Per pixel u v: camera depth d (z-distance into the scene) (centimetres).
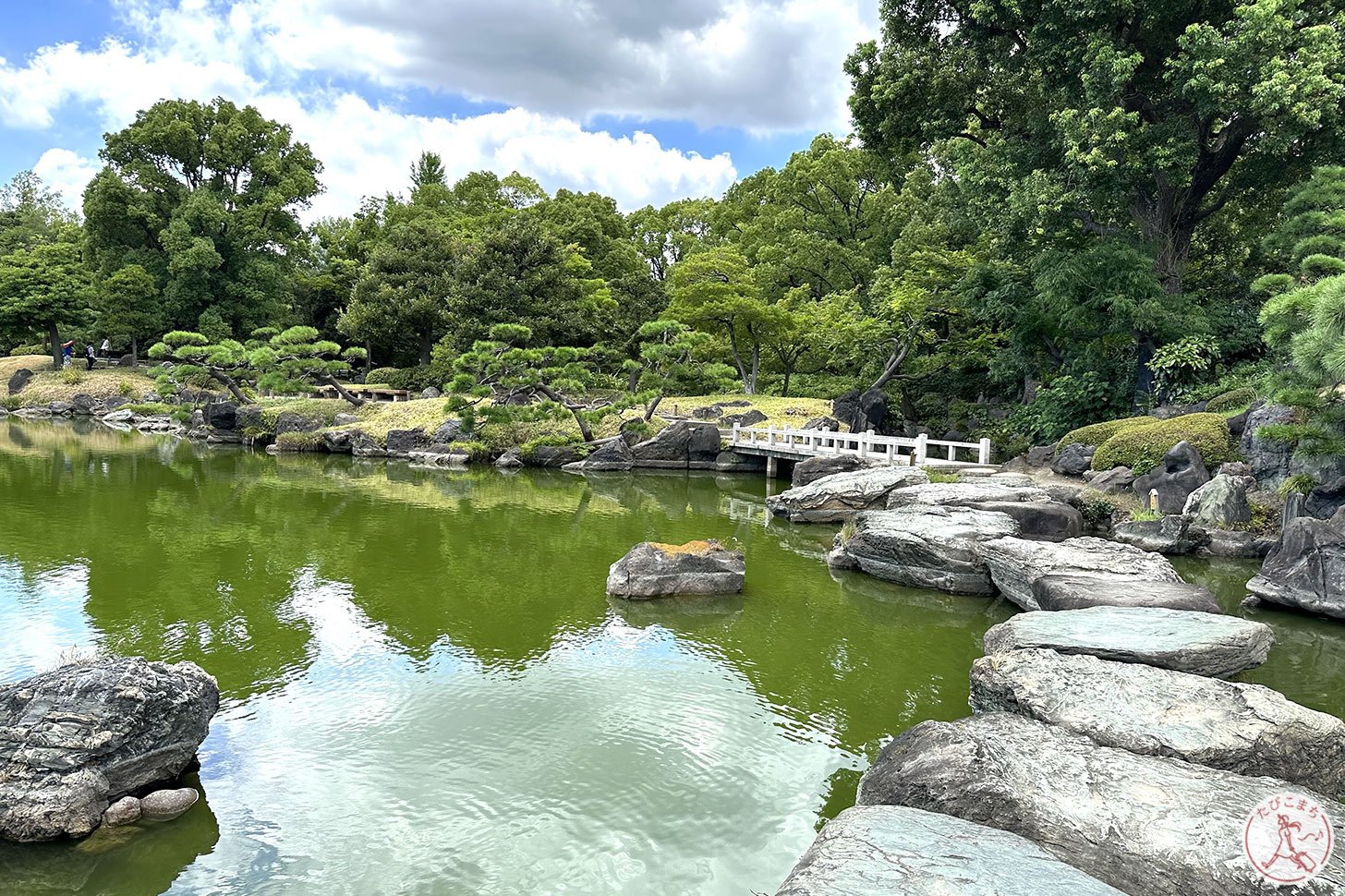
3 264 4800
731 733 816
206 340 3189
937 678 959
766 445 2556
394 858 607
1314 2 1991
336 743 779
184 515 1789
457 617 1152
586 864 605
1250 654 827
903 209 4100
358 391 3844
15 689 655
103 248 4669
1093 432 1861
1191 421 1664
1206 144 2088
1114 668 726
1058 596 1037
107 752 641
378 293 3959
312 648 1019
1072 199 1975
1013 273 2455
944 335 3089
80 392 4272
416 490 2238
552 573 1397
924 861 457
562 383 2758
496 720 833
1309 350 1077
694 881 587
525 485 2388
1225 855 473
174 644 1016
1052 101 2231
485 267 3766
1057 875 444
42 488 2056
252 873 588
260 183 5000
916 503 1563
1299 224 1755
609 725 828
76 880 576
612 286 4466
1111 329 2112
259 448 3108
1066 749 591
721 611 1205
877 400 2838
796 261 4244
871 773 630
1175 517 1432
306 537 1612
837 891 428
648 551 1309
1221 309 2142
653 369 3334
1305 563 1141
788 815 674
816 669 984
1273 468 1465
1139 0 1953
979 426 2883
